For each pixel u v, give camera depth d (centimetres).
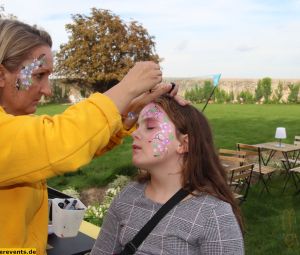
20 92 130
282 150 855
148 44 2183
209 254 163
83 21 2153
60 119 117
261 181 859
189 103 185
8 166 115
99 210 582
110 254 186
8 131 114
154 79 128
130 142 1252
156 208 172
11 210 135
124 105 123
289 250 515
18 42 127
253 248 523
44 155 113
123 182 767
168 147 171
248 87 4059
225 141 1450
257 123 2028
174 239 164
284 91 3938
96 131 116
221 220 164
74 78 2208
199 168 175
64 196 277
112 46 2136
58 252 222
